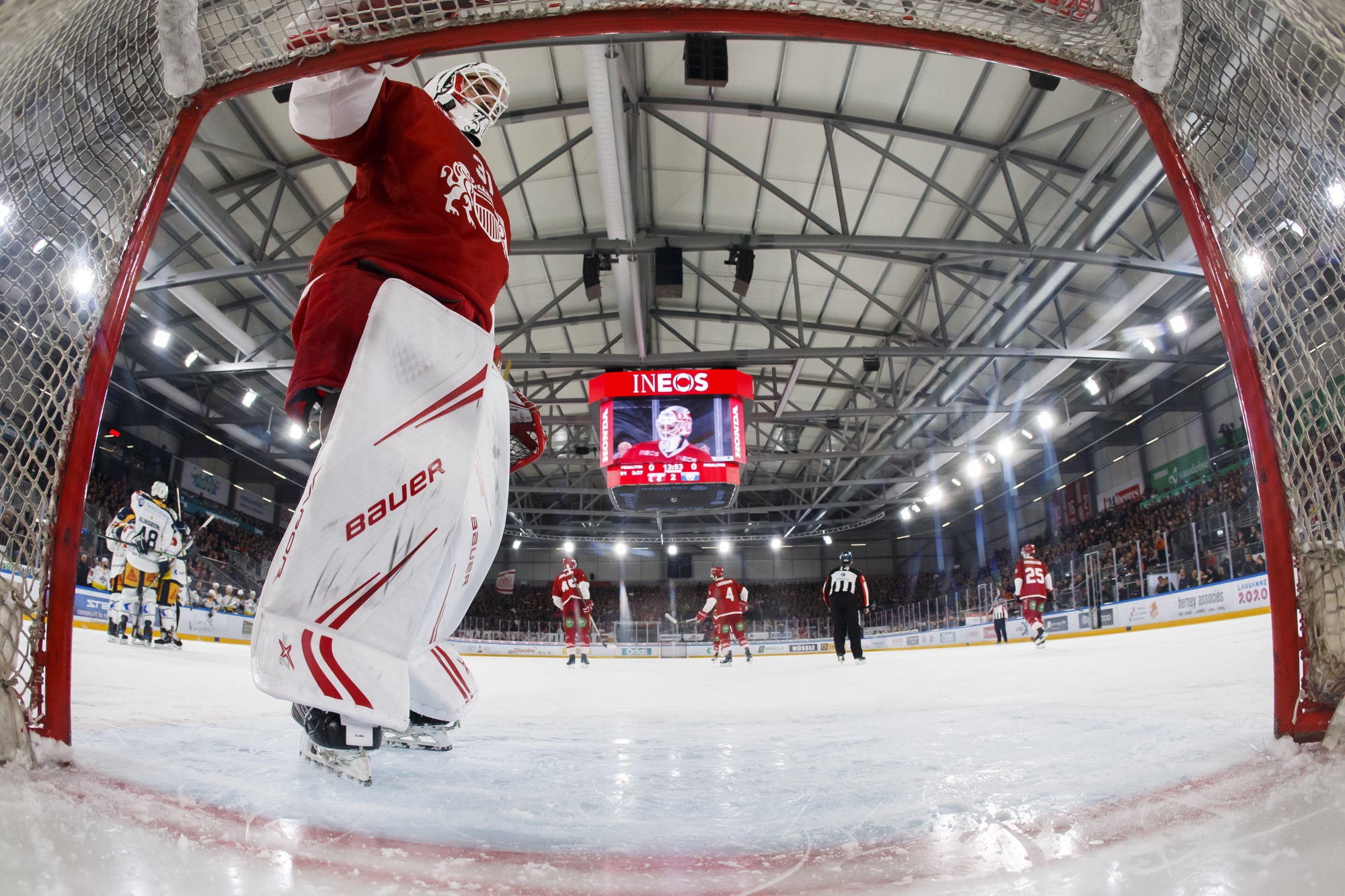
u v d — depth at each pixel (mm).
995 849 895
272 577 1222
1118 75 1596
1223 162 1472
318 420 1441
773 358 16094
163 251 13156
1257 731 1571
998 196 13648
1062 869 791
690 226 15430
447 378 1410
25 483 1194
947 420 26500
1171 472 23703
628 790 1377
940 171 13406
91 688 2967
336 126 1454
